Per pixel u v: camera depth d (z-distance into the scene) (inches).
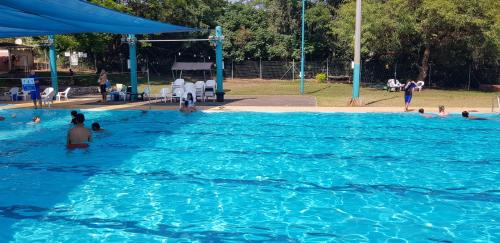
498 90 1141.7
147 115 637.9
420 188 291.3
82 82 1219.2
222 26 1620.3
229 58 1605.6
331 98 867.4
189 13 1454.2
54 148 416.5
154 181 308.7
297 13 1584.6
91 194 278.8
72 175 324.2
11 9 376.5
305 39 1576.0
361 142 450.9
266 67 1592.0
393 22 987.9
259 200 266.2
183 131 516.1
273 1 1603.1
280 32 1630.2
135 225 227.0
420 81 1120.8
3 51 1409.9
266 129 528.4
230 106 719.1
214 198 270.5
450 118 598.9
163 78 1491.1
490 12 946.7
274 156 387.9
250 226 225.3
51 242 206.2
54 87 861.8
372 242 205.8
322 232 217.5
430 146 430.3
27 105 747.4
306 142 451.2
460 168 344.8
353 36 1082.7
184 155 391.5
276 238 210.7
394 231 218.4
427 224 227.5
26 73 1279.5
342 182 305.1
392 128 533.3
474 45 1020.5
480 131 511.2
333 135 490.0
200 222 231.0
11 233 216.8
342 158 379.9
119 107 722.2
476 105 733.3
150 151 408.8
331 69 1558.8
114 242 205.8
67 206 256.4
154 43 1574.8
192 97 701.3
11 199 268.8
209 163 362.0
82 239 209.5
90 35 1099.3
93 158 378.9
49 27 488.7
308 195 275.7
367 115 626.8
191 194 278.5
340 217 237.5
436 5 930.7
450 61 1182.3
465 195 276.1
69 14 404.8
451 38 1060.5
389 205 256.8
